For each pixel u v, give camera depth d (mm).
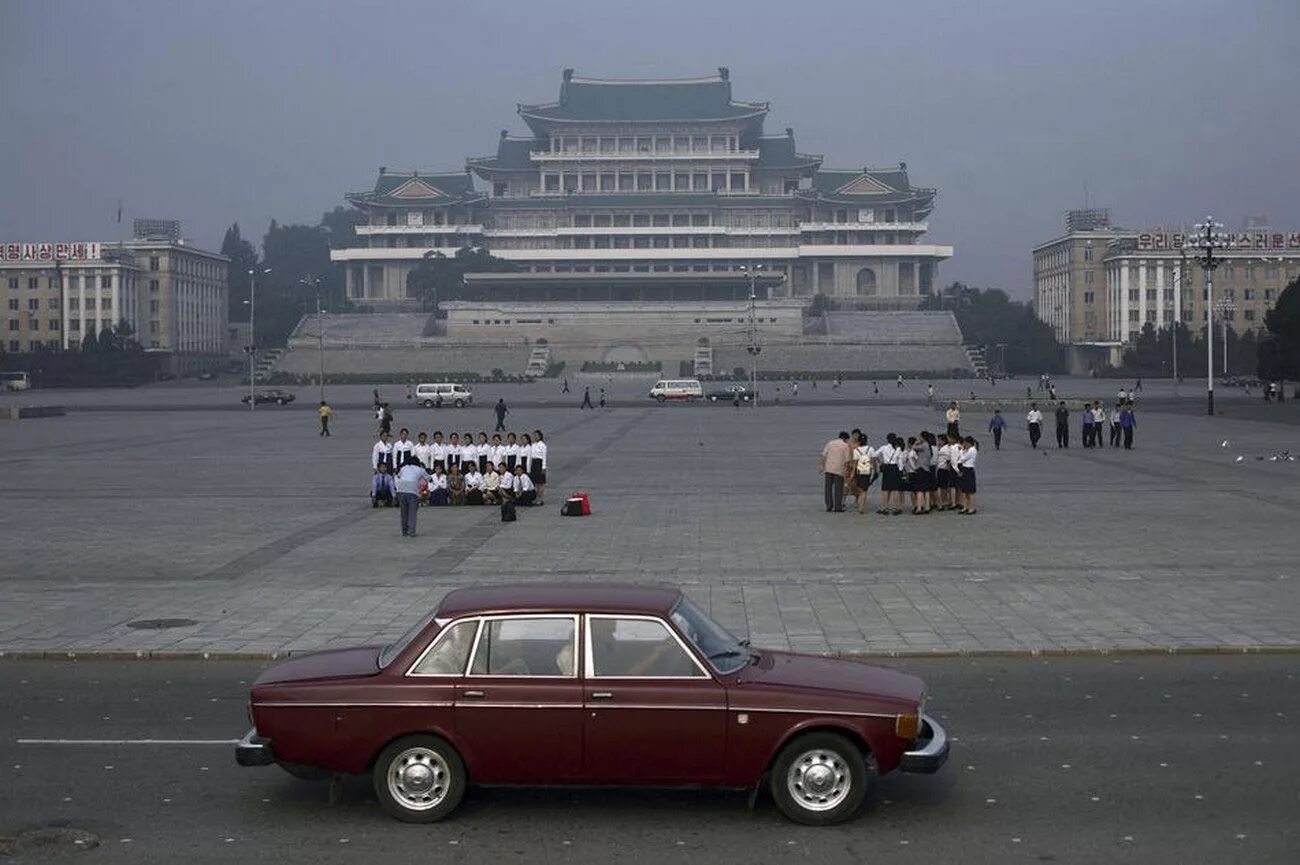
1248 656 19016
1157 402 105312
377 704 12078
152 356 177625
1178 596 23219
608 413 99688
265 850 11469
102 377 168250
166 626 21156
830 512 36688
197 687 17438
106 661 19188
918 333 188750
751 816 12344
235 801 12828
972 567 26703
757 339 185375
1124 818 12078
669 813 12461
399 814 12125
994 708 16031
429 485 39125
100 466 53781
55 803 12750
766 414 96000
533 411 104312
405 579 25688
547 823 12180
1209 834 11625
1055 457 56344
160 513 37312
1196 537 30844
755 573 26156
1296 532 31625
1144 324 173500
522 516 36375
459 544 30719
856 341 184375
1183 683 17312
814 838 11703
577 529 33344
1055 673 17984
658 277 196625
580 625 12164
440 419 92312
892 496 41188
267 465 54250
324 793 13070
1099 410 61750
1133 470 49562
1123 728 15070
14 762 14062
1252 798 12570
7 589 24766
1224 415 87750
